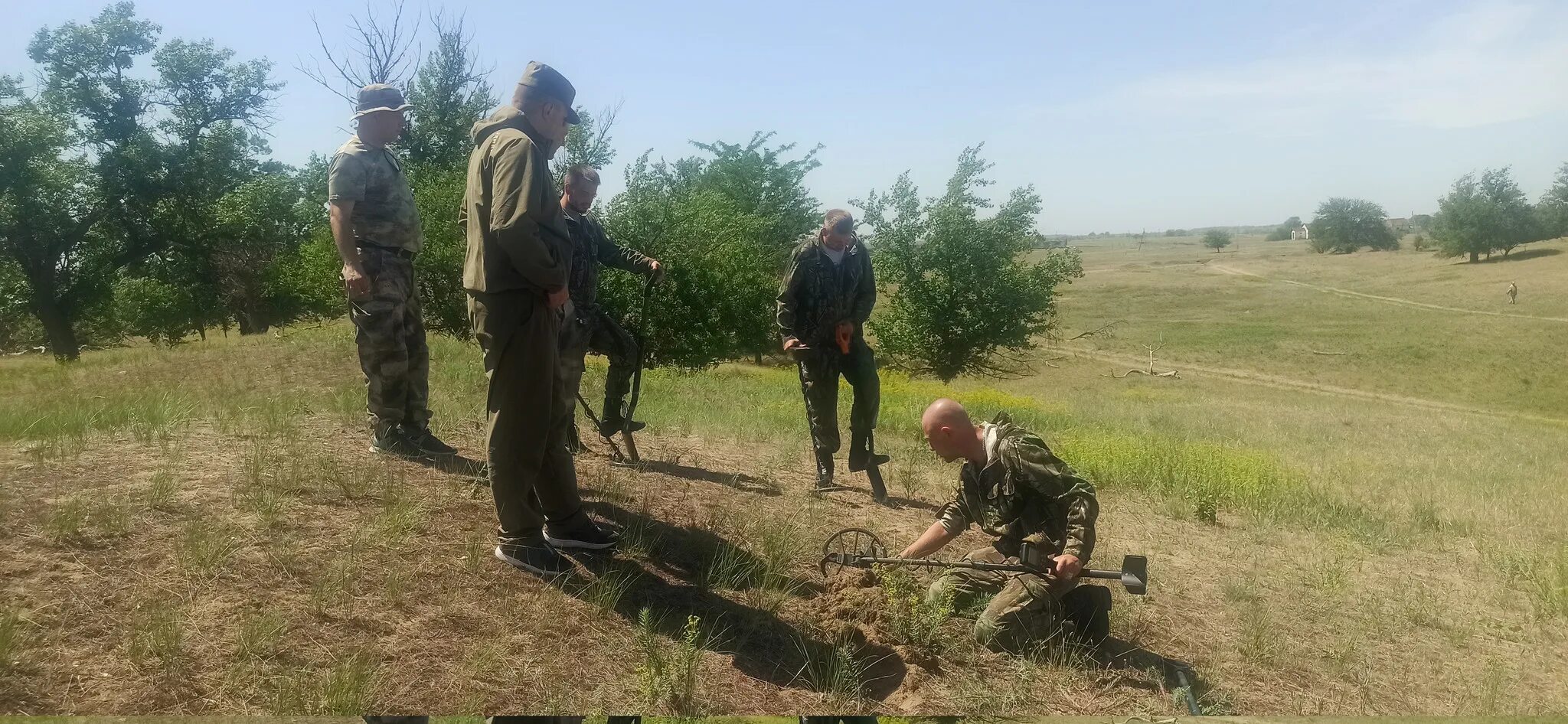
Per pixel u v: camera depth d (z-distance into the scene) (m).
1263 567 6.68
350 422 6.75
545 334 4.13
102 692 3.11
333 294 29.25
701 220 27.78
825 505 6.37
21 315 43.44
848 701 3.73
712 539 5.06
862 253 6.93
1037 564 4.36
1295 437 19.42
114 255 42.88
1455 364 56.50
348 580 3.96
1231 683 4.37
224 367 10.95
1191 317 80.25
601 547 4.61
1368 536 8.19
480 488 5.25
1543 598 6.42
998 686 3.96
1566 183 117.06
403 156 29.53
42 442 5.52
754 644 4.07
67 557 3.83
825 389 6.93
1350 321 72.88
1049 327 35.28
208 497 4.61
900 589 4.59
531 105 4.20
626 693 3.57
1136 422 18.73
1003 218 33.50
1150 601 5.43
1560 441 23.62
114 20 40.91
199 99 42.91
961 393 24.91
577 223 6.17
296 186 46.28
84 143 41.28
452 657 3.62
